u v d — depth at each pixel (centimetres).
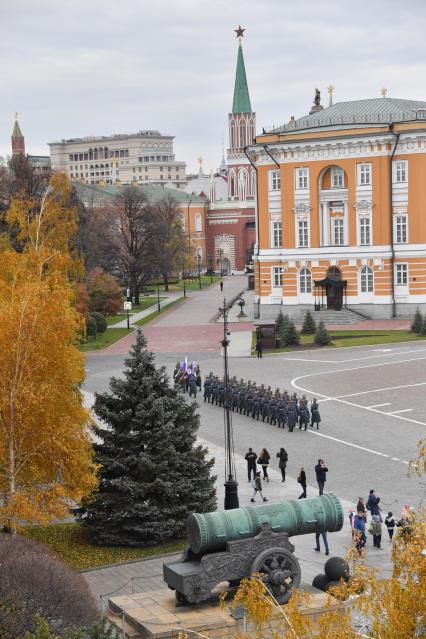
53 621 2598
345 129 10856
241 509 3028
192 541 2980
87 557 3669
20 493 3412
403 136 10706
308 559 3597
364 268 11075
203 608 2950
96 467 3625
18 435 3506
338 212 11156
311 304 11294
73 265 6106
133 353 3966
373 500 3781
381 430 5722
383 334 9738
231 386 6538
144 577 3269
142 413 3834
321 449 5338
